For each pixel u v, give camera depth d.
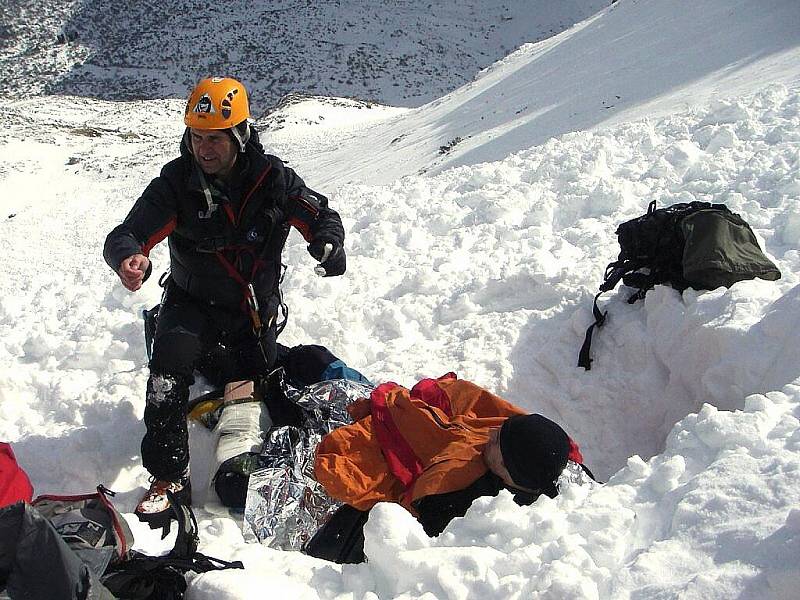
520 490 3.31
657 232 4.93
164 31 72.69
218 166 3.89
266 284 4.22
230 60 68.88
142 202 3.93
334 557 3.49
